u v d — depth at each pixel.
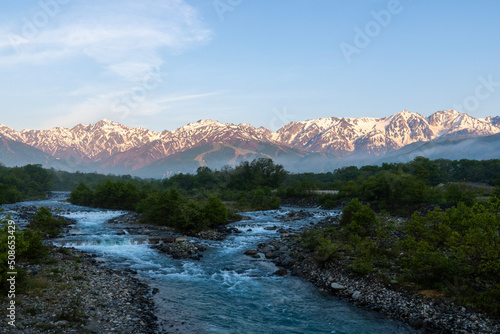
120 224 62.56
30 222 53.44
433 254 23.94
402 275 25.84
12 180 147.50
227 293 25.72
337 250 33.72
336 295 25.42
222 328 19.52
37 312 18.50
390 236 38.97
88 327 17.61
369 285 25.50
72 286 23.48
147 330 18.34
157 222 63.16
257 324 20.27
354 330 19.55
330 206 92.38
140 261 34.41
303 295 25.48
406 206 64.50
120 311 20.45
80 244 41.88
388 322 20.56
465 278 23.03
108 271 29.22
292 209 96.31
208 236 49.72
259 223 64.62
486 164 148.75
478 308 19.98
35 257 29.12
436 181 128.88
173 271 31.25
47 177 195.25
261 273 31.17
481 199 58.91
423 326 19.53
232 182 159.50
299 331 19.41
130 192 96.12
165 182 184.25
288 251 38.62
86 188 126.44
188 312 21.67
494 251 21.36
